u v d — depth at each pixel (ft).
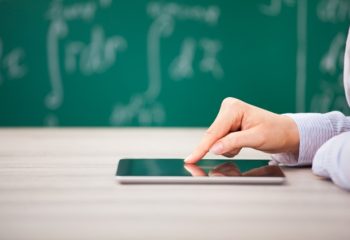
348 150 2.10
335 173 2.15
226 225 1.63
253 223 1.65
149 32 6.44
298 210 1.81
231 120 2.60
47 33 6.35
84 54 6.42
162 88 6.54
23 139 4.31
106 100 6.51
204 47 6.52
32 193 2.05
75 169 2.61
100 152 3.36
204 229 1.59
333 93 6.75
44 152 3.34
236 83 6.61
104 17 6.38
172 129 6.02
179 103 6.57
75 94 6.48
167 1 6.41
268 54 6.58
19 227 1.61
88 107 6.51
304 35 6.60
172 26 6.46
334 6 6.61
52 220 1.68
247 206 1.86
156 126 6.59
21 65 6.37
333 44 6.66
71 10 6.34
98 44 6.42
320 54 6.66
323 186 2.20
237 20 6.50
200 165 2.50
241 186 2.19
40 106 6.46
